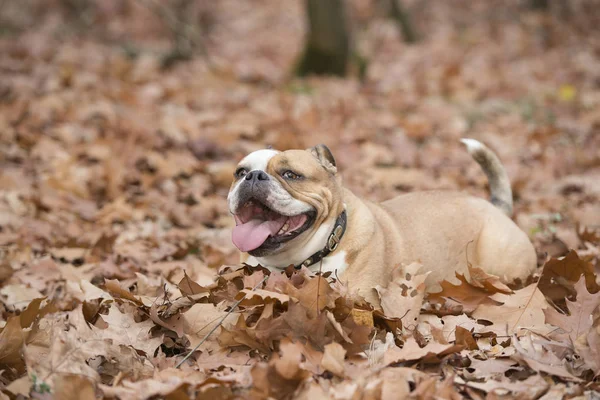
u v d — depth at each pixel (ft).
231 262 16.39
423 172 25.16
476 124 32.17
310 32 43.83
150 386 10.21
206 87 38.27
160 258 17.33
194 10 66.69
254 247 12.31
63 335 11.07
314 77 42.88
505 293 13.08
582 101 35.60
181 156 24.70
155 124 28.40
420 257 14.23
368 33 62.54
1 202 20.15
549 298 13.66
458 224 14.96
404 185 23.80
